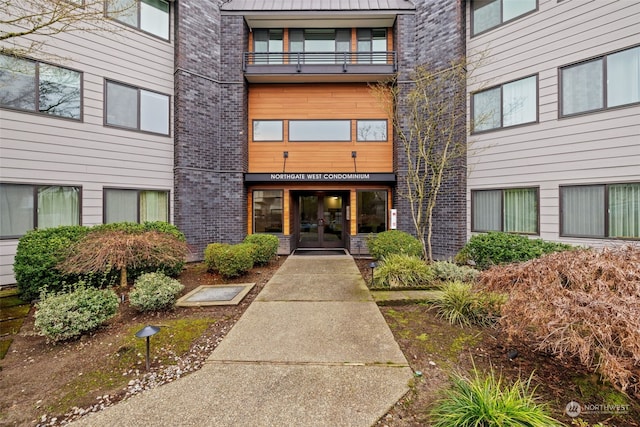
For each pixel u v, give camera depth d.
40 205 6.44
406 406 2.32
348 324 3.85
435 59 8.47
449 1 8.17
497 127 7.60
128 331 3.78
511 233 6.64
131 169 7.70
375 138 9.70
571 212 6.53
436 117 7.96
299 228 10.82
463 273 5.76
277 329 3.71
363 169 9.70
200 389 2.54
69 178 6.75
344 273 6.73
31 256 5.08
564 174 6.58
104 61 7.24
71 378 2.79
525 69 7.12
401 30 8.95
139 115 7.82
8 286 5.99
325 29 9.77
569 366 2.76
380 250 7.16
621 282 2.42
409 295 5.00
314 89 9.73
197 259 8.59
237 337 3.49
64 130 6.68
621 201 5.95
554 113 6.71
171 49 8.41
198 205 8.66
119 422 2.17
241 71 9.16
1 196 6.02
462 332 3.61
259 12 9.10
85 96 6.96
